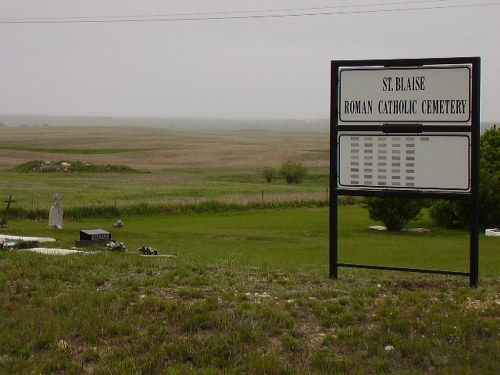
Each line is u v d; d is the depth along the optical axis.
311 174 90.50
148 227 34.34
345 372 8.33
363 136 13.48
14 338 9.66
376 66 13.27
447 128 12.83
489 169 36.91
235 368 8.45
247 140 196.25
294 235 31.11
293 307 11.02
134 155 129.88
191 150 144.38
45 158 114.56
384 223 34.62
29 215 37.16
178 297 11.92
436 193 12.98
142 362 8.67
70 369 8.55
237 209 43.47
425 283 13.37
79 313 10.72
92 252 19.61
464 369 8.23
